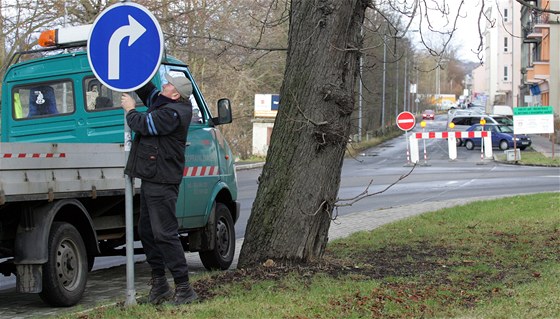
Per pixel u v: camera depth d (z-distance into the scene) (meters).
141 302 7.14
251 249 8.78
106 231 9.45
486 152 45.22
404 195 23.50
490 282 8.25
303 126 8.62
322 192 8.70
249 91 47.50
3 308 8.12
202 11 26.78
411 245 11.49
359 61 8.95
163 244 6.88
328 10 8.53
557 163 38.59
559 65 59.47
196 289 7.61
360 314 6.61
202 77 36.88
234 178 11.69
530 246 11.12
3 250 7.78
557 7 55.47
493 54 115.56
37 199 7.34
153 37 6.70
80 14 28.44
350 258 9.75
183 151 6.96
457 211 16.80
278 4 11.32
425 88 123.44
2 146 6.88
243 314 6.50
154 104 6.95
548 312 6.61
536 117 41.16
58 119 10.21
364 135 67.56
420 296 7.38
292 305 6.85
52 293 7.77
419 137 44.00
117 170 8.79
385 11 9.98
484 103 128.50
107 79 6.78
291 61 8.77
